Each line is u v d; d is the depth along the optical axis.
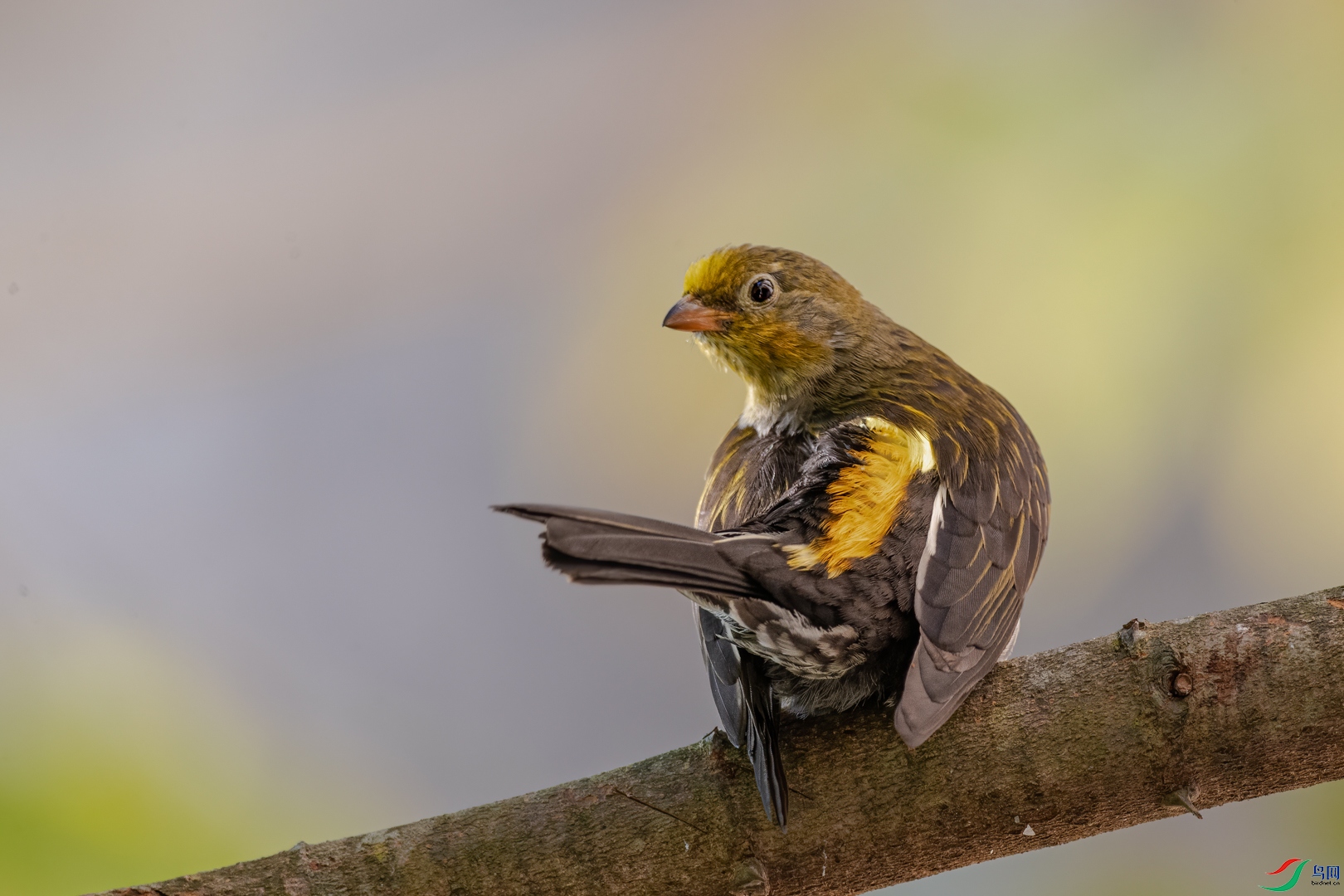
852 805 2.74
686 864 2.74
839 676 2.75
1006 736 2.74
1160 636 2.74
